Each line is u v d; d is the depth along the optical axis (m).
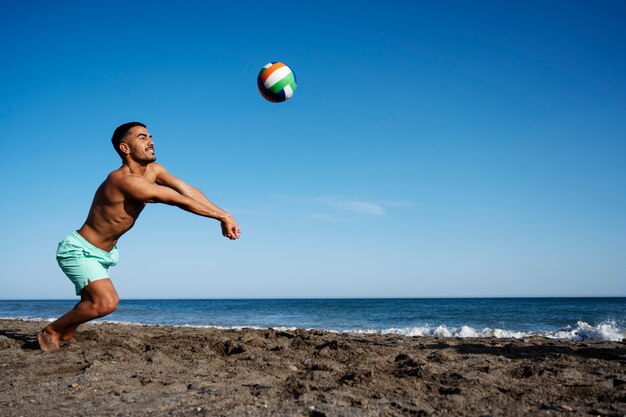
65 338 5.15
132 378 3.68
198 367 4.16
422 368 3.94
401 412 2.81
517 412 2.84
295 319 25.05
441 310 38.09
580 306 46.31
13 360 4.42
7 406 2.93
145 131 4.87
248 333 7.03
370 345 5.69
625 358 4.88
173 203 4.57
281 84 5.55
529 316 28.00
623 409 2.90
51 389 3.34
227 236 4.61
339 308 45.44
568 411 2.86
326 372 3.86
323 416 2.68
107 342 5.36
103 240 4.83
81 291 4.83
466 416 2.77
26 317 23.77
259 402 2.97
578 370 4.14
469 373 3.90
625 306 45.06
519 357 4.97
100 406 2.90
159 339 5.98
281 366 4.21
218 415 2.69
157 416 2.69
